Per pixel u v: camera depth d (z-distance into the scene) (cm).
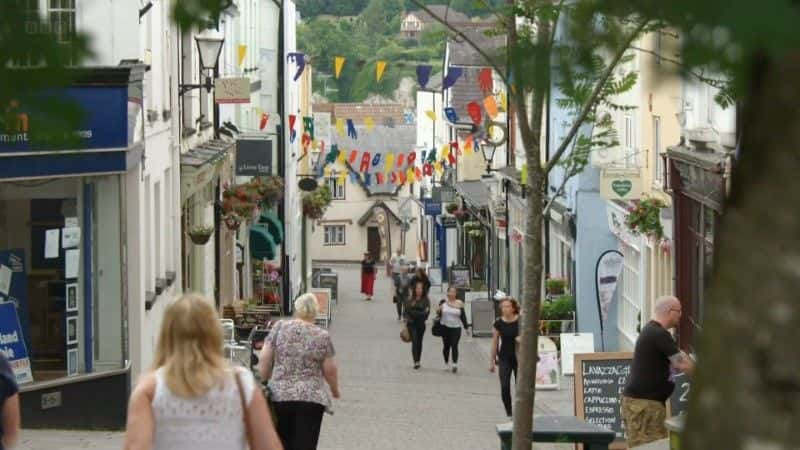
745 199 285
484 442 2483
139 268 2652
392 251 13262
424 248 10306
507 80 519
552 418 1501
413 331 4128
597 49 477
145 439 784
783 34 296
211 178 4109
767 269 279
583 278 4506
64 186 2372
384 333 5856
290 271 6456
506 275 6284
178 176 3578
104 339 2445
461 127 7119
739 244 284
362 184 13188
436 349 4950
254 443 807
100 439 2256
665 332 1627
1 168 1977
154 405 789
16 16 410
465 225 7275
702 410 288
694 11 320
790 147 280
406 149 12838
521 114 1353
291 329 1662
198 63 4181
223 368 803
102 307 2442
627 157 3759
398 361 4438
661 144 3566
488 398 3334
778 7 301
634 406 1636
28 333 2339
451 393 3438
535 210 1375
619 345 4319
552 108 663
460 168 7762
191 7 504
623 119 4078
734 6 306
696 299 3200
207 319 806
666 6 334
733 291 284
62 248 2370
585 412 2055
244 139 5128
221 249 4944
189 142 4025
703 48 320
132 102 2430
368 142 12862
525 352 1379
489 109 4134
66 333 2383
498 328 2619
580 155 1513
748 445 278
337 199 13225
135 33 2475
